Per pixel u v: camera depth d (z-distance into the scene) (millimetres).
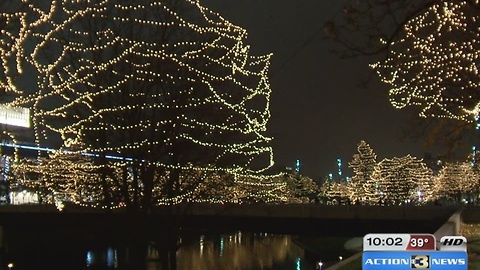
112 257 48188
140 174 25375
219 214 37344
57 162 28562
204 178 26734
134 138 24766
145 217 25531
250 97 26109
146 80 24391
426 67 17984
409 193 103875
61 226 40250
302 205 43000
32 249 48906
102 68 22203
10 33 19672
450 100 19266
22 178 41844
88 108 24969
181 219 27172
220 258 58094
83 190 27391
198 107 25531
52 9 20234
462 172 91188
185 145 25531
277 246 72062
